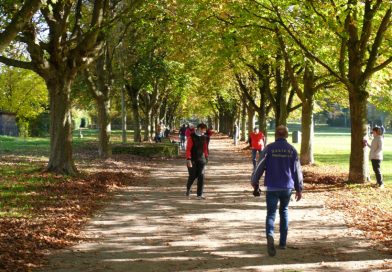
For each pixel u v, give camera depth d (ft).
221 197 46.78
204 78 114.32
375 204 40.93
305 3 51.26
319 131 338.54
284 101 87.30
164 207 40.63
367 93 54.39
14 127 198.18
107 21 57.67
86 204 40.24
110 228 32.04
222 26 65.00
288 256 25.08
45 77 57.67
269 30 62.13
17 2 44.21
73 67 58.13
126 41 102.37
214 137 229.86
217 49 70.59
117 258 24.73
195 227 32.60
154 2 65.77
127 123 355.56
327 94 94.48
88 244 27.63
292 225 33.14
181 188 53.36
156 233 30.71
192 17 66.28
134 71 111.55
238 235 30.25
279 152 25.68
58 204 39.01
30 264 22.98
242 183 58.70
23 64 56.34
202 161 45.91
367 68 53.62
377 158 52.21
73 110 247.29
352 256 25.02
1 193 42.50
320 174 65.46
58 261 24.00
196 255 25.36
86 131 311.88
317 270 22.26
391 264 23.29
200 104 251.39
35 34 54.60
